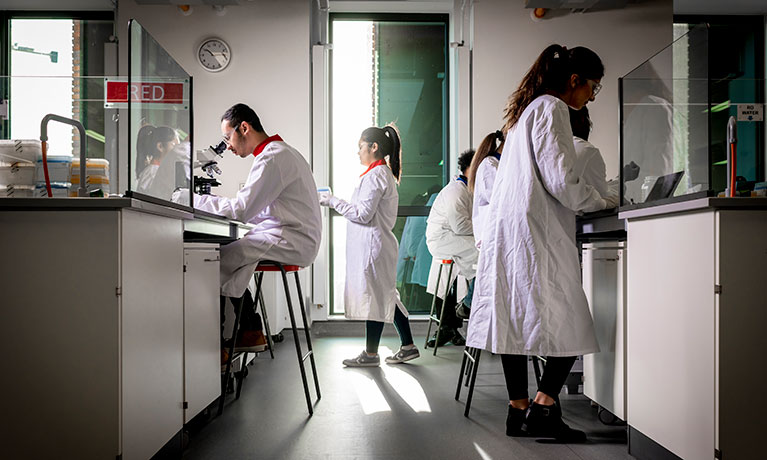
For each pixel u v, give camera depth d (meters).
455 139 4.92
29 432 1.40
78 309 1.39
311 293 4.79
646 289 1.78
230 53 4.73
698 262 1.49
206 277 2.12
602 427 2.18
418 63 5.13
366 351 3.42
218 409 2.40
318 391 2.59
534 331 1.94
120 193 1.83
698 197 1.48
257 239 2.49
